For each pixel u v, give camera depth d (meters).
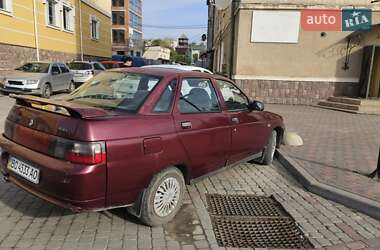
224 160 4.43
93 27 28.66
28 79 12.96
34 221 3.51
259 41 14.14
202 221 3.69
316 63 14.30
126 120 3.13
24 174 3.21
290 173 5.46
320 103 14.41
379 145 7.27
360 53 14.16
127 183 3.12
